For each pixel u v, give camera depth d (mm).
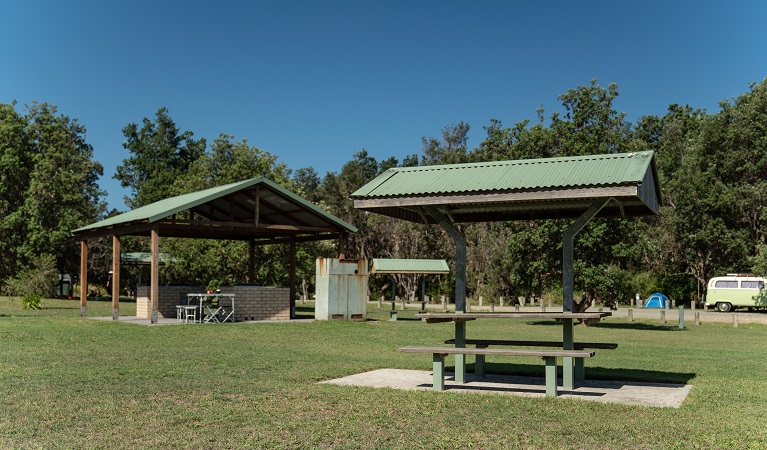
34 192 51062
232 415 8141
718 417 8258
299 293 60344
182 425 7621
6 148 53000
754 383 11422
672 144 59219
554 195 10023
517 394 9930
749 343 20828
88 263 58594
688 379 11828
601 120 31531
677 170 53938
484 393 9953
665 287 51812
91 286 63062
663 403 9281
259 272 36781
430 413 8352
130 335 19359
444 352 10180
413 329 24000
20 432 7195
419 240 59000
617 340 21500
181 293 28250
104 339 18000
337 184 72250
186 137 76250
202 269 36688
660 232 51594
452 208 12656
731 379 11922
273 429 7445
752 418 8219
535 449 6699
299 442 6922
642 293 52281
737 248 47406
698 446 6836
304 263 38719
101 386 10117
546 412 8477
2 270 52156
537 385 10945
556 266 30516
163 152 73188
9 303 40875
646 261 53469
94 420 7816
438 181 11305
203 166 45000
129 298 53594
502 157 33219
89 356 13953
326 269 26969
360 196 11188
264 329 22281
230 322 25094
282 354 14914
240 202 27375
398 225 59906
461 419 8039
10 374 11219
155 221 23438
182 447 6707
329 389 10102
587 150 30594
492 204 12078
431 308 46344
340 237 27438
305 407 8656
